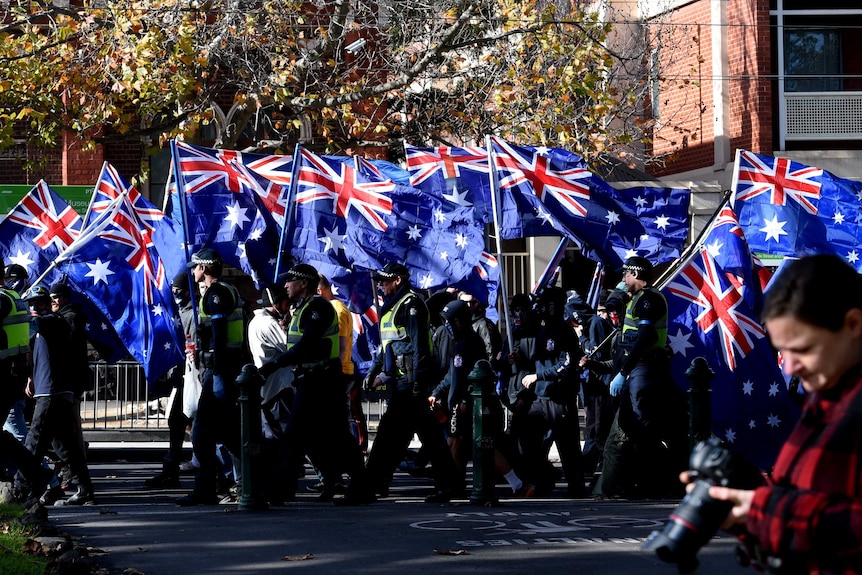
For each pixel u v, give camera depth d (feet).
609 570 29.30
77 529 36.81
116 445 70.54
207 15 94.53
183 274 48.19
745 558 12.41
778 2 100.53
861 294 11.48
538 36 83.15
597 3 104.78
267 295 51.67
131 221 55.01
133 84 78.02
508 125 88.28
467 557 31.35
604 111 85.56
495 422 43.04
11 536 32.53
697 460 11.75
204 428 42.80
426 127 90.79
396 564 30.42
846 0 101.30
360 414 58.54
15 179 104.42
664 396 43.34
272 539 34.60
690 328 49.01
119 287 54.08
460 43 82.38
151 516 39.78
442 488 43.68
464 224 54.34
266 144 88.53
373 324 57.57
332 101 85.46
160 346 53.72
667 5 105.91
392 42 95.71
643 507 41.14
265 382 44.68
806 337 11.50
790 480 11.66
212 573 29.45
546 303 46.34
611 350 49.96
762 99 99.71
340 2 85.61
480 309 53.83
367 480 43.19
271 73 86.48
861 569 10.83
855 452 11.18
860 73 102.58
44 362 42.32
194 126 83.35
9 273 51.06
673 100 107.45
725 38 101.96
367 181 56.70
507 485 50.26
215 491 43.29
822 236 54.39
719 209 50.19
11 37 86.48
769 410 49.08
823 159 100.07
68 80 84.12
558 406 45.62
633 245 57.11
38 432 42.16
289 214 54.85
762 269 51.57
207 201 54.65
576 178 57.41
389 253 54.34
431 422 43.45
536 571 29.30
